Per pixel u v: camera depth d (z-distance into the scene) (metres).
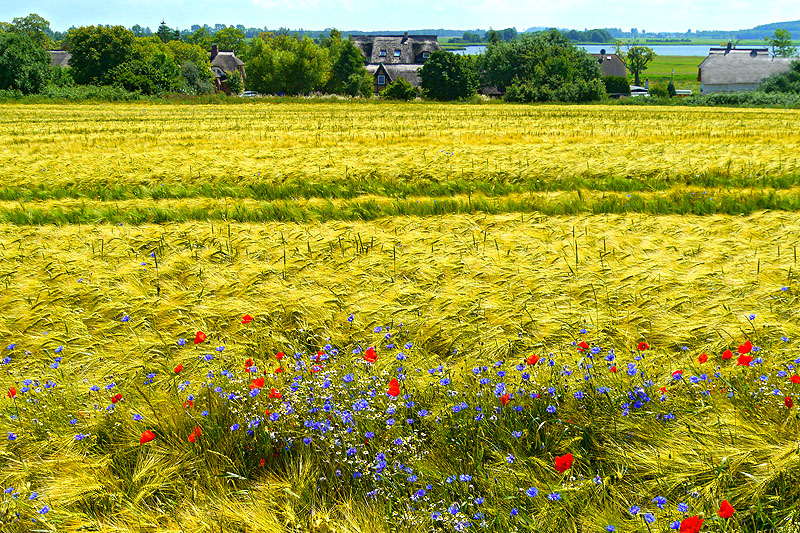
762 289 5.83
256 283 6.59
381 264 7.23
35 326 5.54
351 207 11.82
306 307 5.73
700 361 4.18
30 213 11.49
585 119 36.34
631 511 2.78
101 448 3.80
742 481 3.01
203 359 4.79
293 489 3.32
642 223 9.41
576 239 8.23
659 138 22.95
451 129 28.77
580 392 3.88
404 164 16.44
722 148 19.00
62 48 134.88
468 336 5.11
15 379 4.73
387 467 3.46
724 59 97.38
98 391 4.44
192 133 26.69
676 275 6.35
